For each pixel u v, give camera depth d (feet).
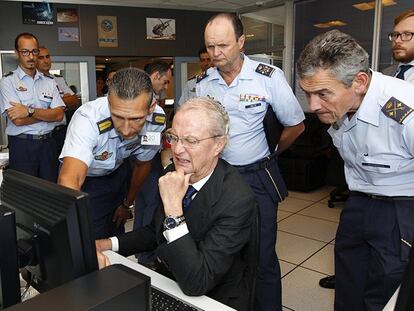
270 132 6.48
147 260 7.22
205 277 3.52
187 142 3.82
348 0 15.66
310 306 7.39
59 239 2.55
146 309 2.16
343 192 13.67
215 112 3.90
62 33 17.17
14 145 10.78
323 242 10.43
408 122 3.80
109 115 5.26
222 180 3.92
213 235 3.75
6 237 2.47
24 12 16.46
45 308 1.85
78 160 4.91
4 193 3.12
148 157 6.67
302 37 17.54
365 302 4.68
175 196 3.63
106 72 22.48
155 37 18.80
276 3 17.84
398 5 14.17
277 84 6.25
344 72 3.49
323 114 3.87
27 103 10.83
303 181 15.42
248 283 4.10
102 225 6.39
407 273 1.81
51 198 2.65
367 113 4.08
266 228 6.26
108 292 1.99
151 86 4.65
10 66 16.61
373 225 4.51
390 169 4.17
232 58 6.05
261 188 6.24
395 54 7.97
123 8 18.03
